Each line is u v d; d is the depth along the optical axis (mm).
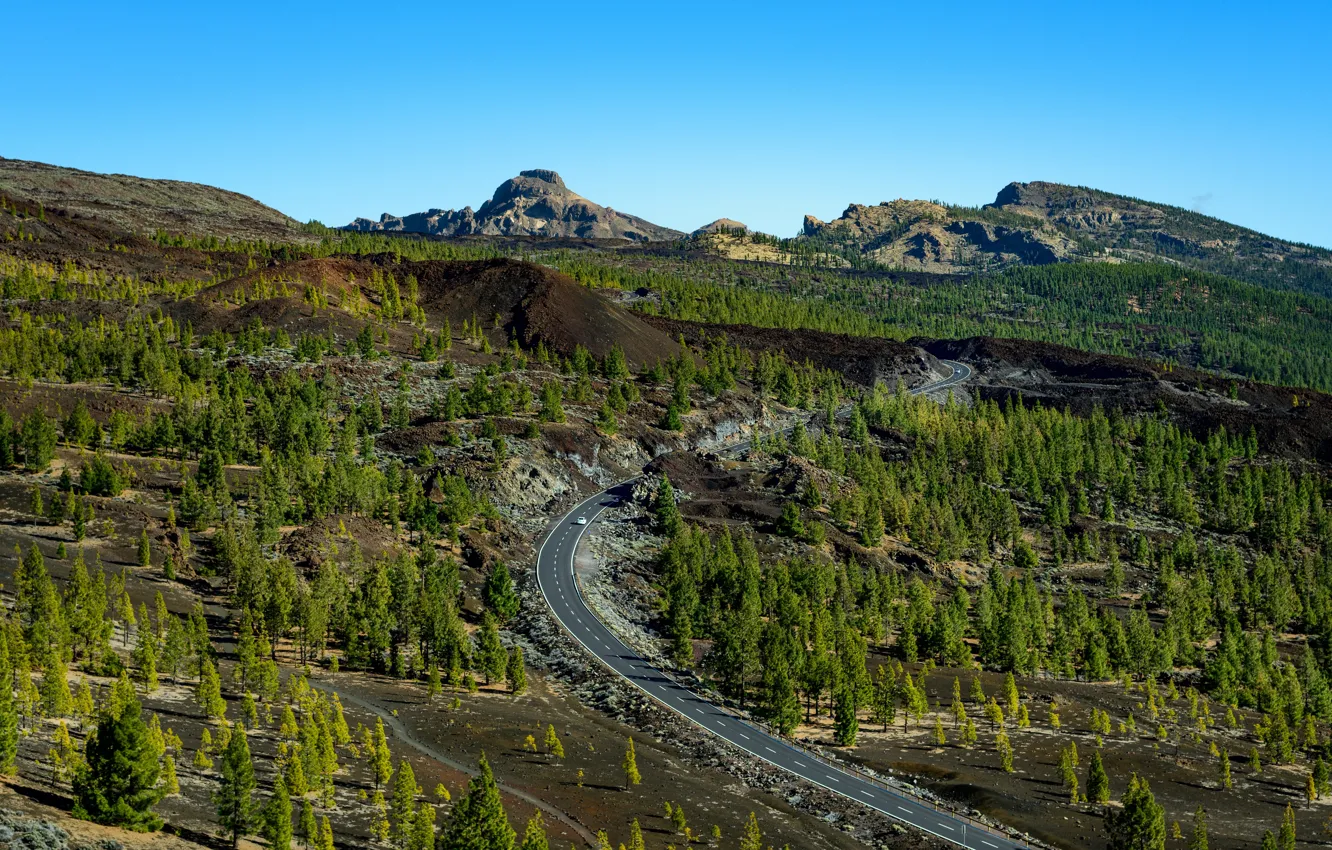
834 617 151500
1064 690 141250
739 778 104125
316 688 109438
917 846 93500
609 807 92500
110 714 84188
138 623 106562
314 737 85312
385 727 103000
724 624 134875
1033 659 150375
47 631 94875
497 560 157375
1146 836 94375
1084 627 159500
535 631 137625
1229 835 103688
